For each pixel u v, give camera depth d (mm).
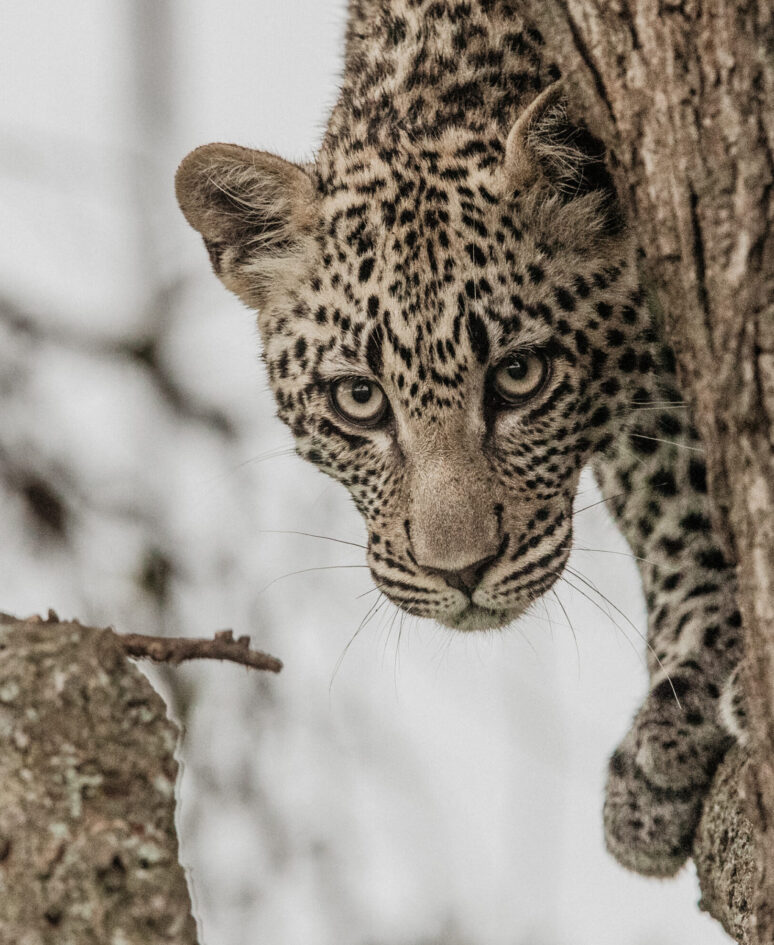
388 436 8828
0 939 4559
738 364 5418
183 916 4750
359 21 10492
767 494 5371
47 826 4703
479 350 8211
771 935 5625
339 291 8641
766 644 5422
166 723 4949
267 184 9023
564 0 6199
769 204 5348
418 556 8508
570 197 8414
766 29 5363
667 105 5688
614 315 8484
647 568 9477
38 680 4844
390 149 8797
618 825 9438
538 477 8586
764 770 5566
